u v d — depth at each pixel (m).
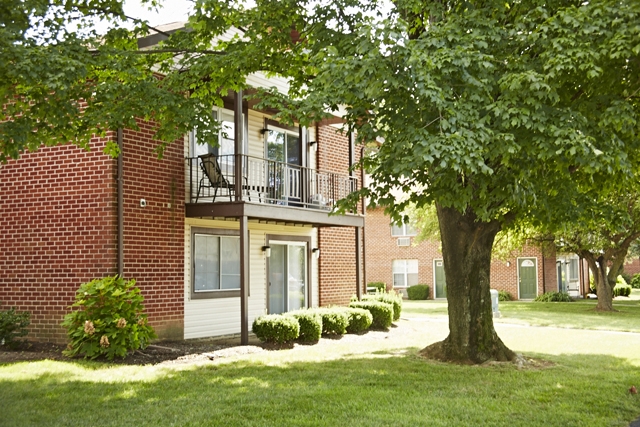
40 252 13.30
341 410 7.63
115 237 12.73
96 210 12.81
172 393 8.45
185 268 14.55
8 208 13.69
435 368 10.59
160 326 13.72
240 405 7.79
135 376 9.59
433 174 9.21
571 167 9.88
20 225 13.55
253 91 15.78
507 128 8.47
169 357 11.43
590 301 34.94
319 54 8.89
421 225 30.62
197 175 14.41
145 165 13.54
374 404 7.94
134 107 9.91
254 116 16.83
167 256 13.99
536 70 8.64
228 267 15.91
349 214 17.78
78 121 9.72
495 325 19.20
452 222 11.60
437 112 8.60
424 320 20.31
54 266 13.15
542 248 28.17
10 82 8.28
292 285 18.19
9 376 9.40
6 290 13.60
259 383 9.18
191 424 6.95
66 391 8.47
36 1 8.10
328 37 10.49
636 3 7.74
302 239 18.52
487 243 11.61
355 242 20.12
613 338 15.40
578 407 7.89
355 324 15.64
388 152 9.13
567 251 27.09
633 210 24.23
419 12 10.27
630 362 11.51
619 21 7.79
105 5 9.86
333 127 19.69
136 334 11.14
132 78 9.88
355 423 7.03
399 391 8.76
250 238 16.69
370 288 36.75
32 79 7.84
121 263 12.71
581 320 20.91
